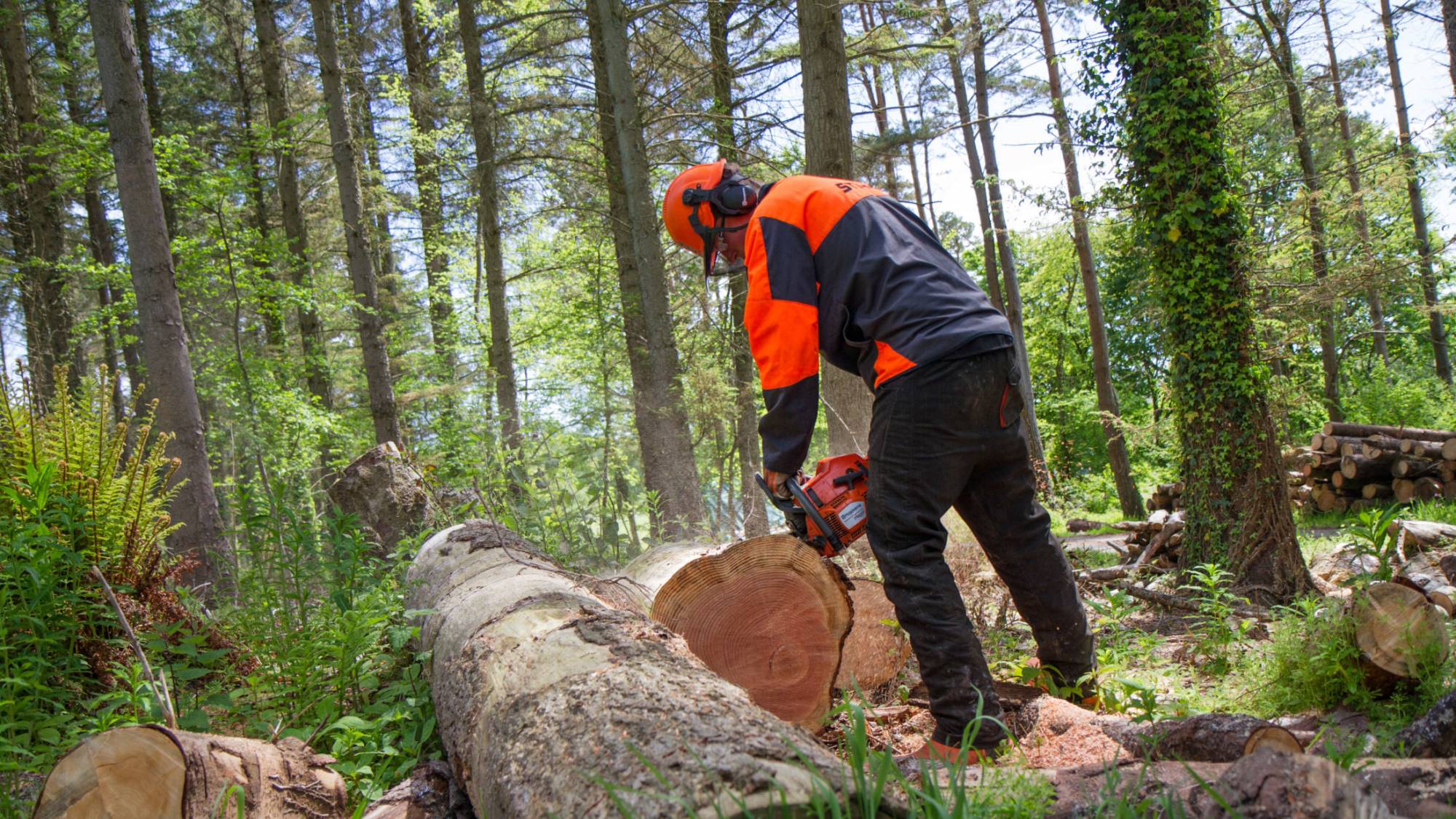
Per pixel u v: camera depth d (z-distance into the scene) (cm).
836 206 254
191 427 672
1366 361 2142
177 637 368
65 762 180
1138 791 157
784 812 127
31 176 1175
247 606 391
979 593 410
